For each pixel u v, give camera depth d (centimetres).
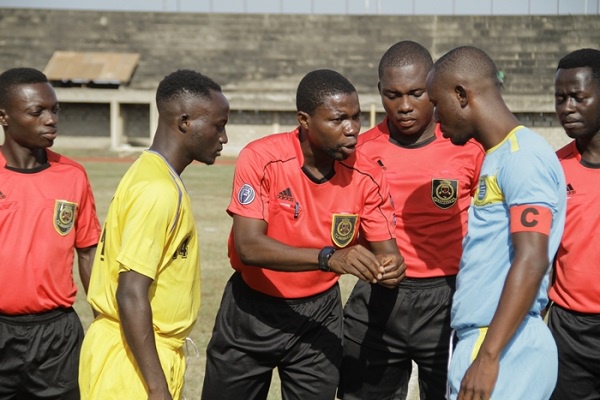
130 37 4250
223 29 4303
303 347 531
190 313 445
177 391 446
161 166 434
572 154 533
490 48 4219
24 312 518
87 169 2908
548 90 4041
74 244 539
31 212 518
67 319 535
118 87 4016
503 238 405
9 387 529
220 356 541
